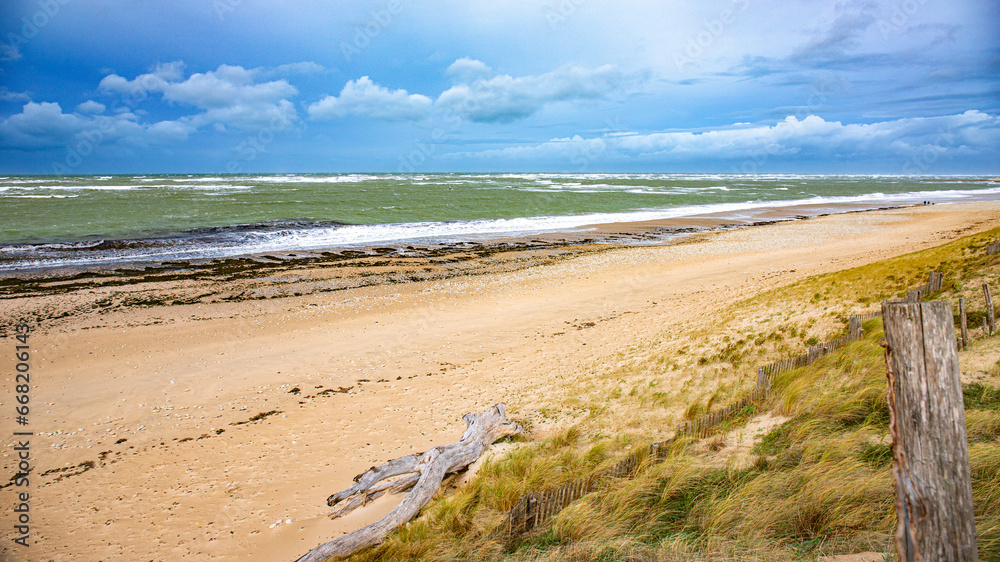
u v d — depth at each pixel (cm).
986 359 755
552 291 2272
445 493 825
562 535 585
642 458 709
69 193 5791
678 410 936
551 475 756
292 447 1014
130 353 1521
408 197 6338
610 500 625
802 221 4625
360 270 2614
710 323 1430
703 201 6881
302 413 1170
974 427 594
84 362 1448
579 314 1928
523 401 1163
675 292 2136
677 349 1264
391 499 827
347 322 1847
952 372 242
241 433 1076
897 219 4462
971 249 1291
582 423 977
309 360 1501
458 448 891
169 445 1028
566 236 3831
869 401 728
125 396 1252
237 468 939
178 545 730
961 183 14238
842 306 1195
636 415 953
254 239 3375
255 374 1398
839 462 584
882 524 463
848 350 910
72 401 1221
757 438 716
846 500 510
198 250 2991
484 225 4297
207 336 1675
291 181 10000
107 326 1727
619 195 7538
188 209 4538
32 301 1953
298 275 2478
